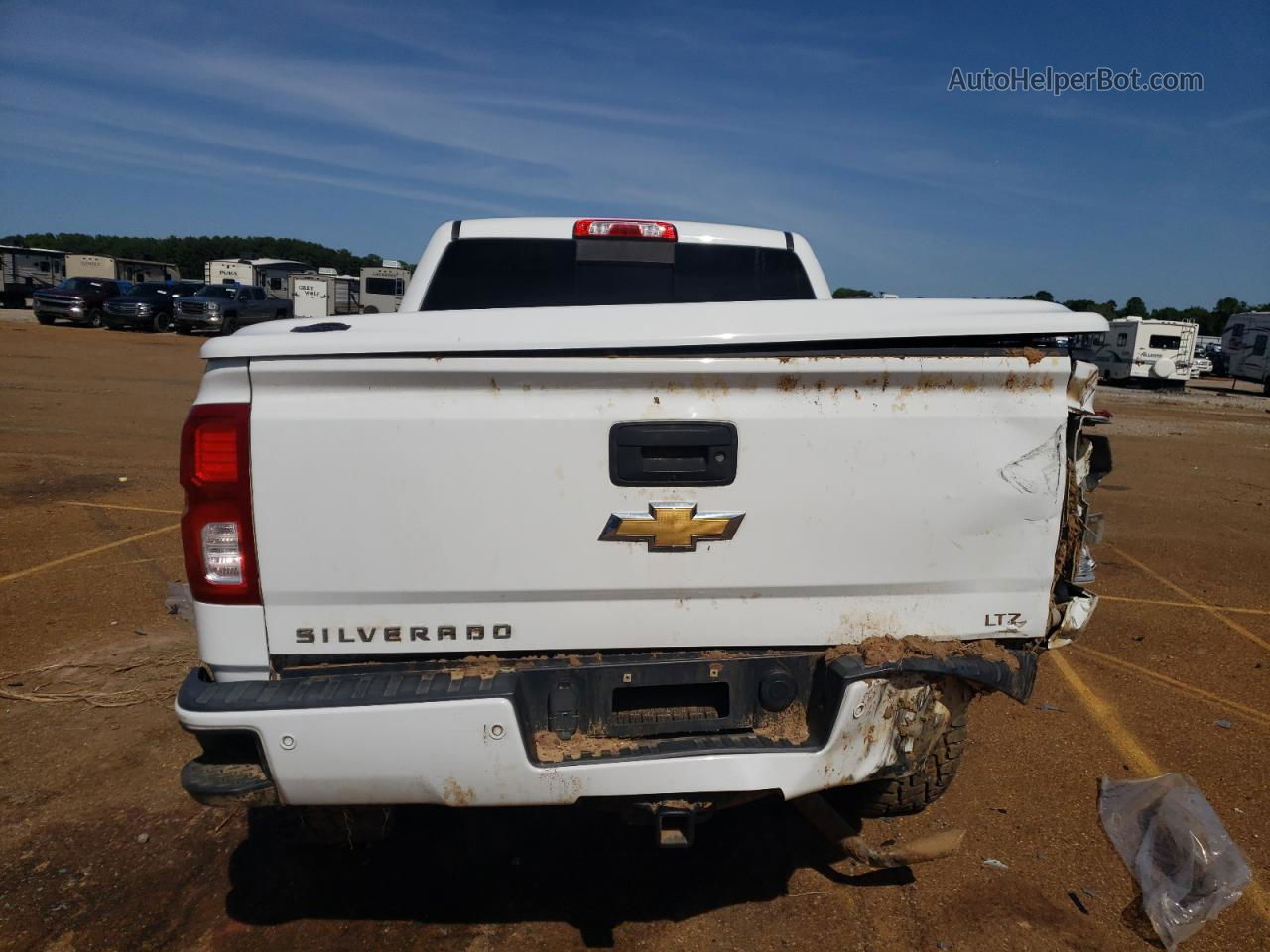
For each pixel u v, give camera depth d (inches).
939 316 102.8
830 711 101.7
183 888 121.8
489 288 157.9
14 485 350.0
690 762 97.4
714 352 98.3
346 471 96.6
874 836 135.8
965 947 112.6
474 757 94.7
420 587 98.9
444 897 120.8
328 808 111.7
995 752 163.3
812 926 116.0
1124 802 138.4
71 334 1131.3
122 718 167.9
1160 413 908.0
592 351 96.9
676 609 102.9
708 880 125.5
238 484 95.9
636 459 98.7
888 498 102.5
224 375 95.7
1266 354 1322.6
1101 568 290.7
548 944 112.1
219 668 98.8
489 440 97.3
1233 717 179.9
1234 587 272.8
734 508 100.7
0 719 166.6
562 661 102.0
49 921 114.6
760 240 161.5
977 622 108.0
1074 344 112.5
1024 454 104.0
